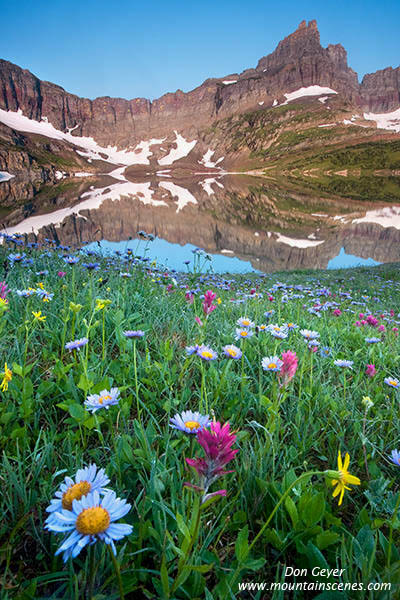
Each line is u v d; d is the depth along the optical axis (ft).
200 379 9.16
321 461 6.88
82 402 7.24
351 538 4.52
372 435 7.35
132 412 7.55
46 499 4.82
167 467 5.68
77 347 6.99
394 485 6.32
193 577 3.92
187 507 4.47
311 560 4.20
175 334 12.39
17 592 3.74
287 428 7.64
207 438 3.08
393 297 39.32
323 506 4.58
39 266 18.54
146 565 4.29
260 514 5.16
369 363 12.10
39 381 8.02
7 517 4.68
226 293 25.99
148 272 21.09
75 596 3.40
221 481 5.48
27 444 5.73
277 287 25.63
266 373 9.76
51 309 11.35
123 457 5.47
